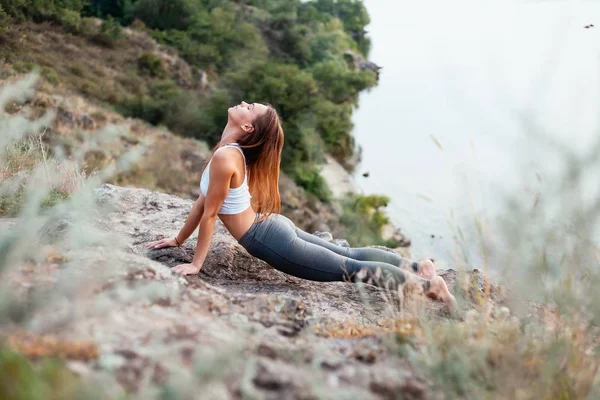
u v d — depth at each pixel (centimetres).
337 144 3831
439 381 189
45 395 136
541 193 213
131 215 436
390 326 263
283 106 3506
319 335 244
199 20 4538
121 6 4516
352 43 7156
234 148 319
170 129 2944
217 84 3884
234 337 199
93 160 1130
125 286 222
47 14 3017
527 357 212
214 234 412
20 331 172
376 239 2622
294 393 165
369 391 178
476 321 246
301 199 2862
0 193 337
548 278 218
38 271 218
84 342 169
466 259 253
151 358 167
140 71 3381
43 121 323
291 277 379
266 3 5762
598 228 206
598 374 211
